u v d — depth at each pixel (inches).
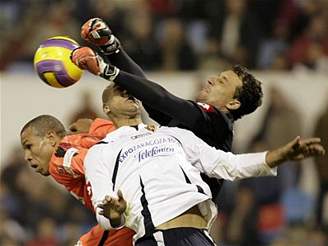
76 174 880.9
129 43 1937.7
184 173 841.5
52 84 877.8
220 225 1756.9
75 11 2014.0
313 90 1856.5
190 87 1855.3
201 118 865.5
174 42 1939.0
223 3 2001.7
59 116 1861.5
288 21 2007.9
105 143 864.3
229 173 833.5
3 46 2028.8
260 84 915.4
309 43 1985.7
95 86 1857.8
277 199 1779.0
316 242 1769.2
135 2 2014.0
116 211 808.9
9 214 1808.6
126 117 896.3
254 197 1769.2
